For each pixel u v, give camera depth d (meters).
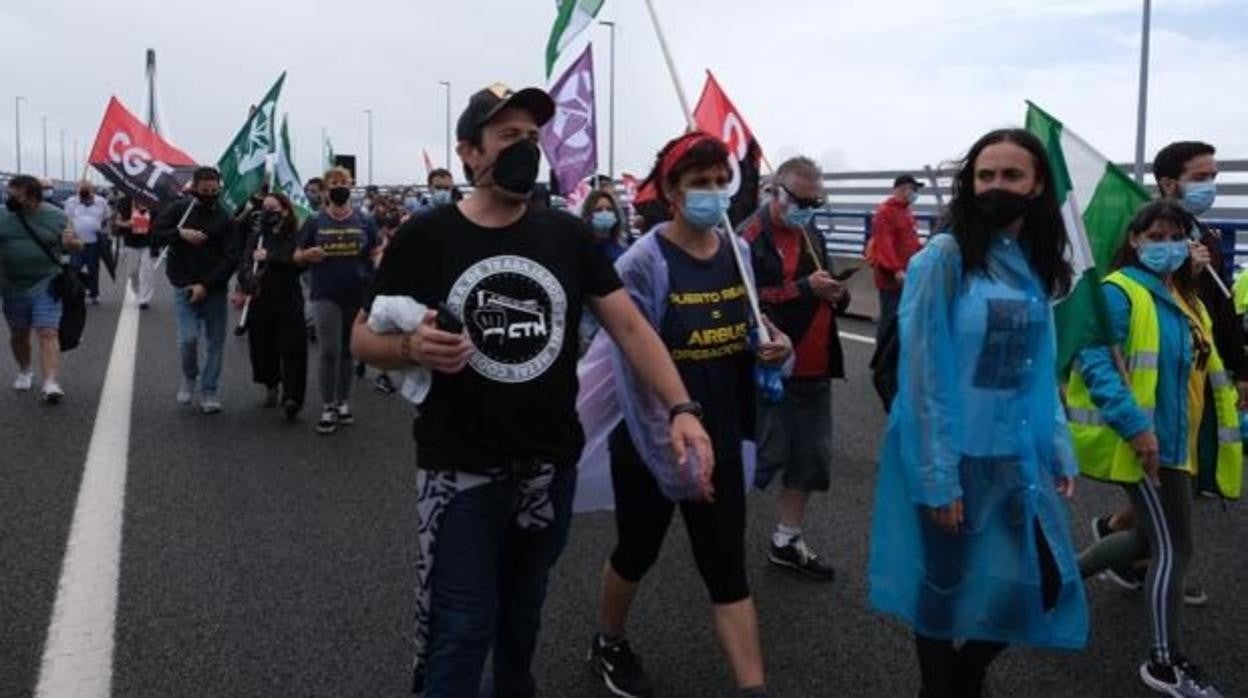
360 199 22.41
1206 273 4.35
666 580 4.62
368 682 3.56
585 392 3.61
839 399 8.59
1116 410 3.50
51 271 8.26
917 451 2.74
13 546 4.87
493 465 2.57
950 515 2.71
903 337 2.81
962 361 2.79
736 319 3.36
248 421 7.80
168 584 4.43
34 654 3.73
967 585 2.79
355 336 2.63
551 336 2.62
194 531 5.14
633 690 3.52
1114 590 4.49
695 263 3.37
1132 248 3.79
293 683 3.54
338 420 7.81
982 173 2.81
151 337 12.09
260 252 7.71
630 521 3.48
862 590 4.48
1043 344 2.87
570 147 6.48
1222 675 3.68
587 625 4.11
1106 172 4.49
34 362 10.16
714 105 6.07
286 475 6.25
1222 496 4.00
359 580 4.52
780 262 4.64
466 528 2.57
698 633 4.05
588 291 2.76
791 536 4.74
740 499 3.32
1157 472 3.58
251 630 3.97
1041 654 3.86
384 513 5.51
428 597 2.60
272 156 11.51
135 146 12.20
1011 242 2.88
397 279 2.59
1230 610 4.24
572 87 6.45
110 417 7.77
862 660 3.78
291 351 7.86
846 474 6.32
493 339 2.56
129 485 5.94
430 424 2.60
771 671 3.70
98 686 3.49
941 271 2.79
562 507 2.75
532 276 2.60
